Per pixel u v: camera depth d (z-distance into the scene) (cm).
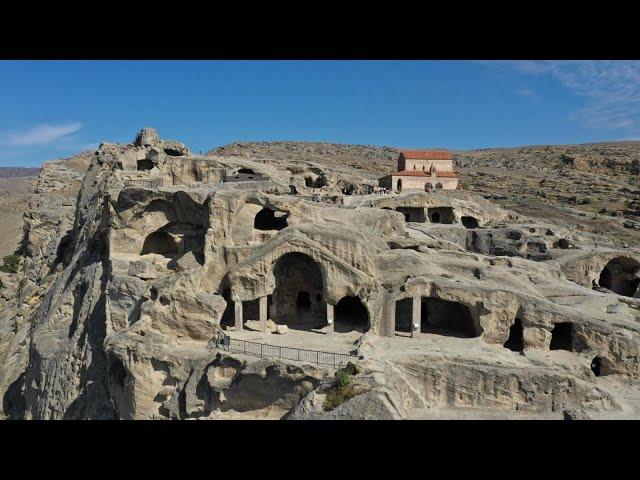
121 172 5394
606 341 3156
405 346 3155
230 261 3659
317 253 3522
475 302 3294
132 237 4409
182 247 4347
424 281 3359
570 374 2884
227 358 2995
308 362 2811
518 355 3152
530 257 5112
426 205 6238
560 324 3528
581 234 6500
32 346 4912
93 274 4628
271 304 3866
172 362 3184
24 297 6384
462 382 2861
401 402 2556
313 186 7581
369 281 3453
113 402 3547
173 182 5784
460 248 4191
